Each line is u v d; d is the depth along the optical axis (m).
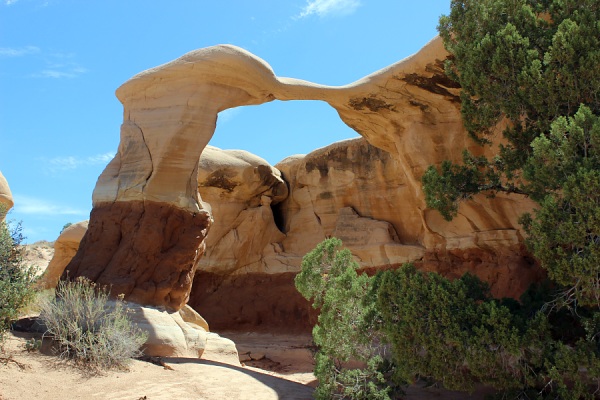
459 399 9.94
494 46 9.01
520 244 14.41
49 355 9.10
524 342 7.64
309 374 14.06
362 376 9.26
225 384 9.45
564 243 7.57
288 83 14.12
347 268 9.94
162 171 12.92
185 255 12.90
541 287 9.38
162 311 12.14
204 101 13.23
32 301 9.77
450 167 9.76
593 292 7.47
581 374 8.88
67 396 7.70
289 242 22.64
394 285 8.73
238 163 21.97
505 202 14.41
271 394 9.33
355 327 9.55
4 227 9.54
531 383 7.78
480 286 9.13
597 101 8.20
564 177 7.66
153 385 8.77
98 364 9.14
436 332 8.12
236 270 22.28
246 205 22.48
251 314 21.59
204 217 13.45
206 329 14.02
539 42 9.07
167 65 13.32
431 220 16.52
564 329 8.81
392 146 16.50
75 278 12.11
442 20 10.09
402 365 8.60
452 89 13.59
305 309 20.84
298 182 22.97
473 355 7.81
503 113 9.45
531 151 9.05
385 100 14.47
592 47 8.20
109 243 12.58
